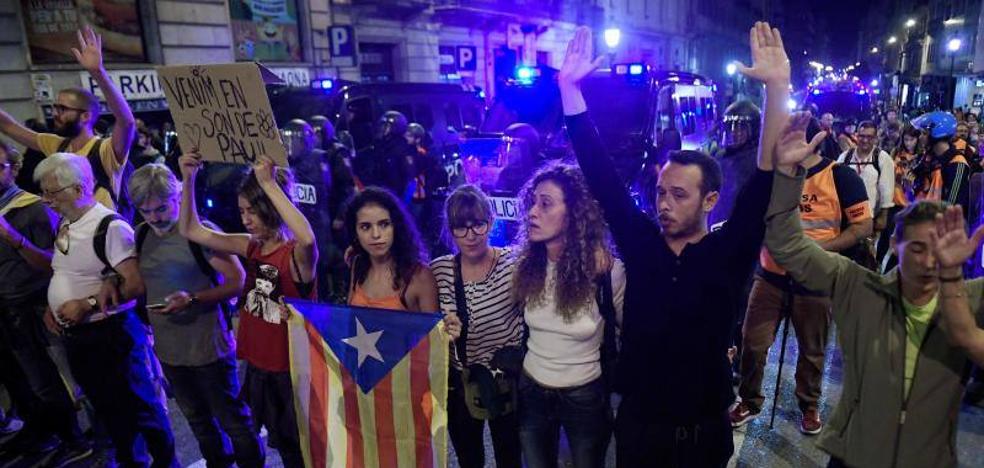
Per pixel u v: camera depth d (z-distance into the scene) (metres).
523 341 2.47
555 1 24.50
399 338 2.44
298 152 5.60
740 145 4.56
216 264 2.89
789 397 4.09
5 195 3.29
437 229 6.66
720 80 46.50
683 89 7.77
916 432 1.92
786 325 3.47
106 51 11.34
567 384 2.31
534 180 2.35
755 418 3.83
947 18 41.88
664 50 35.41
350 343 2.52
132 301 3.08
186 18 12.55
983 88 25.08
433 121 9.04
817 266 2.02
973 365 1.89
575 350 2.31
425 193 6.75
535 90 7.66
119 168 3.73
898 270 1.94
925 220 1.79
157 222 2.84
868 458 2.00
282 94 8.57
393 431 2.51
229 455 3.16
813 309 3.41
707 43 42.94
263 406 2.81
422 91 9.05
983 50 10.15
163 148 9.09
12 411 4.18
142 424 3.18
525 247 2.41
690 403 2.10
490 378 2.41
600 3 27.98
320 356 2.59
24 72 10.17
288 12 14.99
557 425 2.45
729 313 2.07
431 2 18.59
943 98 30.67
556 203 2.25
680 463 2.15
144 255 2.93
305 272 2.67
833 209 3.39
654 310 2.10
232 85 2.47
